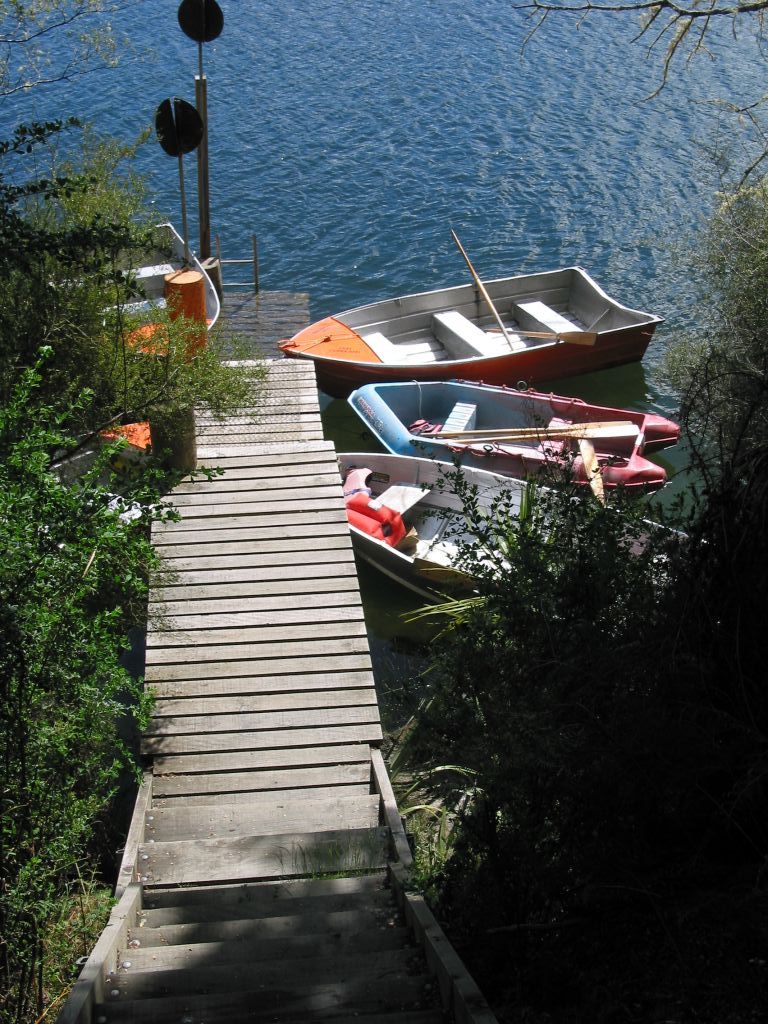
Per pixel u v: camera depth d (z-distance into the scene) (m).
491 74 25.64
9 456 4.47
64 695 4.44
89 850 6.27
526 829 3.87
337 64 26.16
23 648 4.02
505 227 19.38
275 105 23.80
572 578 4.13
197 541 8.20
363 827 5.74
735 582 3.68
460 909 4.17
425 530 11.25
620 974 3.45
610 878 3.72
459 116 23.47
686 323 16.38
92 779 5.68
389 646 10.24
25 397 4.76
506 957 3.76
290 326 14.59
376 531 10.47
